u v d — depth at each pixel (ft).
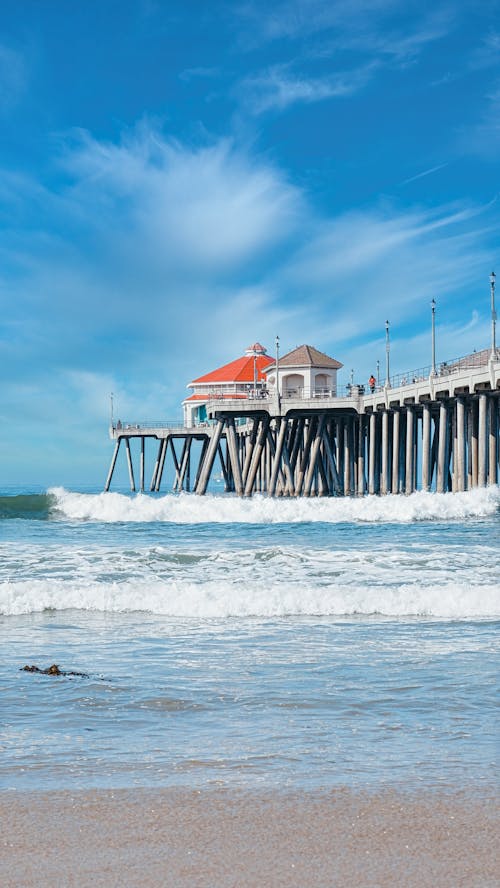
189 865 15.75
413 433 189.47
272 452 270.26
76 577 62.13
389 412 199.11
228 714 27.63
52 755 23.15
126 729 25.94
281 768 21.83
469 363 171.83
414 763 22.21
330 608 49.08
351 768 21.79
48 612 49.26
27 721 26.81
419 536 94.68
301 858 16.02
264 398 223.51
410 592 51.78
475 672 33.40
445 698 29.48
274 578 60.95
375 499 132.46
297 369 245.86
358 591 52.03
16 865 15.76
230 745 24.13
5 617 47.73
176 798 19.42
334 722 26.61
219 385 333.01
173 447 316.60
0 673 33.58
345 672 33.55
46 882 15.06
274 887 14.88
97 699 29.55
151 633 42.70
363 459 217.77
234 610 48.88
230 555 71.36
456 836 17.03
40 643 40.14
